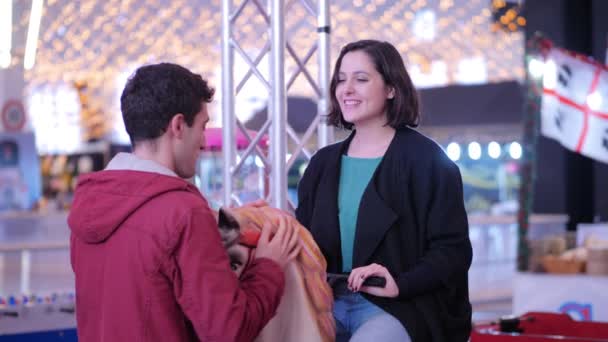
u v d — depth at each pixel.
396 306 2.54
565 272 6.22
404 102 2.70
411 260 2.61
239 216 2.33
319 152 2.87
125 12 16.48
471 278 10.73
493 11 15.34
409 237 2.62
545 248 6.40
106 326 2.11
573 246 6.69
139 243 2.07
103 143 14.73
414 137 2.67
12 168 12.55
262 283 2.19
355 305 2.62
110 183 2.13
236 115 3.98
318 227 2.70
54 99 17.22
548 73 6.23
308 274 2.41
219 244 2.09
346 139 2.84
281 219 2.39
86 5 16.75
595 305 5.99
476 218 11.42
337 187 2.72
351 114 2.71
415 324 2.52
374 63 2.70
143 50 16.53
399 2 14.45
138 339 2.06
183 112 2.16
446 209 2.58
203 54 15.93
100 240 2.12
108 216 2.10
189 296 2.02
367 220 2.61
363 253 2.61
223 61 3.95
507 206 15.51
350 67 2.71
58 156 14.99
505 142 13.62
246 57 3.94
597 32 10.55
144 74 2.17
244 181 4.80
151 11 16.25
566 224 10.91
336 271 2.69
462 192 2.64
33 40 14.92
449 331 2.59
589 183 11.12
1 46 14.75
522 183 6.35
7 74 14.84
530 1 11.00
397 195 2.63
